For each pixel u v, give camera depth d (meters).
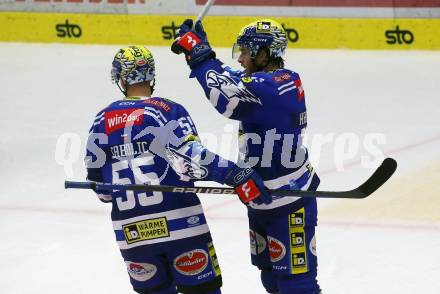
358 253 12.95
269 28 9.62
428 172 16.62
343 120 20.81
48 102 23.67
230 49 29.00
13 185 17.20
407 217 14.32
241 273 12.43
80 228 14.77
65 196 16.47
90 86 25.28
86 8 30.91
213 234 14.03
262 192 8.79
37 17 31.52
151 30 30.25
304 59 27.19
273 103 9.29
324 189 16.03
